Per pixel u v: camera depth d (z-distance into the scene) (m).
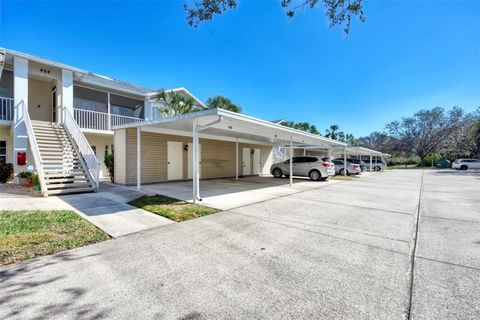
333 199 8.38
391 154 48.44
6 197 7.61
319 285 2.76
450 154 40.50
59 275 2.94
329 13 4.21
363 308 2.33
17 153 10.45
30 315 2.17
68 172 9.34
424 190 10.95
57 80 12.78
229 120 7.71
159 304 2.37
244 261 3.40
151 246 3.94
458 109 39.28
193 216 5.84
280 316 2.20
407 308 2.33
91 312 2.23
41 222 4.99
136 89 16.80
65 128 11.60
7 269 3.07
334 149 23.08
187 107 16.02
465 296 2.54
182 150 13.62
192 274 3.01
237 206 7.02
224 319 2.16
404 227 5.11
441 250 3.86
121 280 2.84
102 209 6.34
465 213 6.42
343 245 4.06
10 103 12.34
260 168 20.70
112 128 11.19
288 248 3.91
